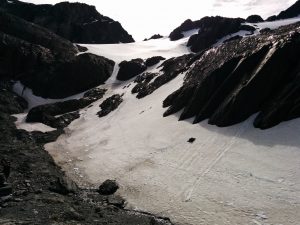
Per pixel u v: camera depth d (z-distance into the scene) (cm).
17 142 4566
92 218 2523
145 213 2703
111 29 11988
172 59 7212
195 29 12481
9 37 7512
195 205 2675
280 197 2511
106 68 7831
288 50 3609
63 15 11075
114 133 4675
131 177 3331
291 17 10556
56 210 2523
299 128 3145
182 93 4547
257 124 3425
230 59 4200
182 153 3506
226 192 2736
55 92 7006
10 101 6303
